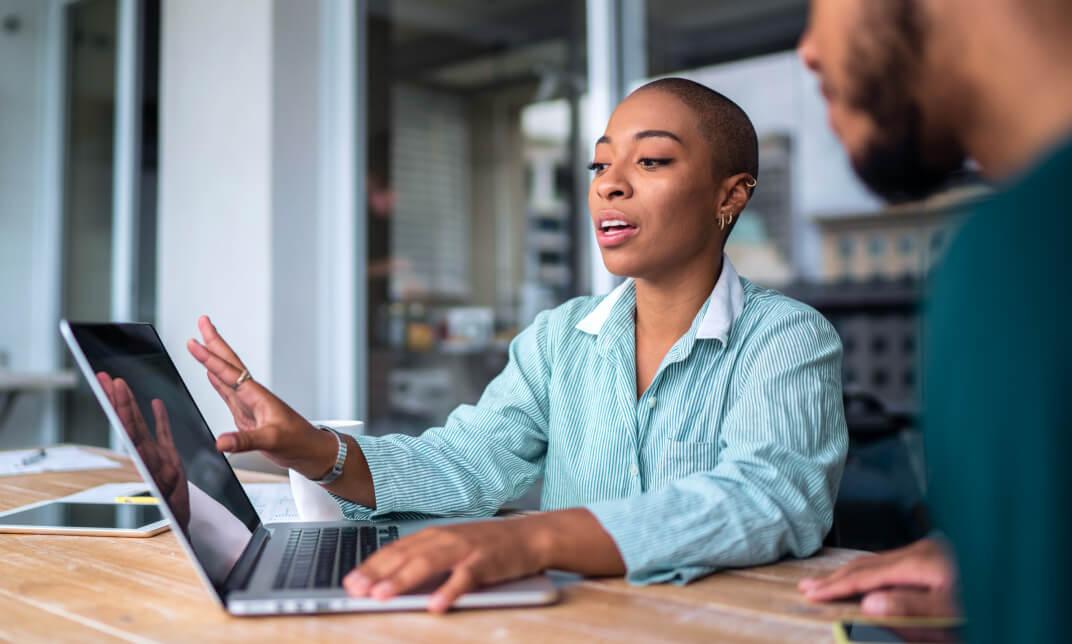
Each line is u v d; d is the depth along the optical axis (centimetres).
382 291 338
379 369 337
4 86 411
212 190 320
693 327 101
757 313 102
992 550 33
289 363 306
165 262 336
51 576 83
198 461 82
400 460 101
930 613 65
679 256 99
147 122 374
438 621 67
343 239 315
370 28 326
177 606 73
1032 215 33
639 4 283
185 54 331
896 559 73
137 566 87
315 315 314
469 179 588
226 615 70
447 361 480
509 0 482
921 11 34
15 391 405
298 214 310
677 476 100
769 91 388
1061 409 32
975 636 35
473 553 71
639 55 283
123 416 71
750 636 63
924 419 38
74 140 409
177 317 331
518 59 521
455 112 568
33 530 102
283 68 307
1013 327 33
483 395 118
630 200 96
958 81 35
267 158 303
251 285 306
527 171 550
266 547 84
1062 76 33
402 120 562
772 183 402
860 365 388
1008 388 33
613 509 79
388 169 337
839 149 38
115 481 142
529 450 113
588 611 69
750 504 81
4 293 411
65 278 411
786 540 83
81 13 408
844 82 36
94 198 397
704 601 72
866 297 386
